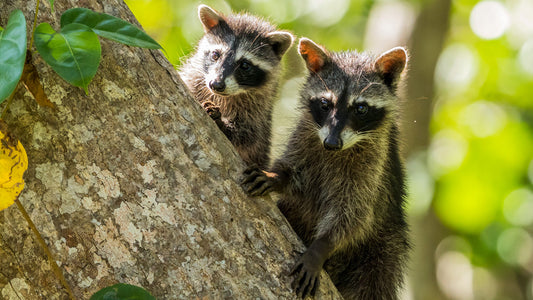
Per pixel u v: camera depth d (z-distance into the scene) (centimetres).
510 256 1859
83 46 464
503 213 1598
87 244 519
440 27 1524
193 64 1125
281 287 585
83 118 527
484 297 2194
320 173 909
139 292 498
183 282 536
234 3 1584
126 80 548
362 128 884
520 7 1628
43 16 523
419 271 1573
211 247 553
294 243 623
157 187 545
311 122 912
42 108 516
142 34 500
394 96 930
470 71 1633
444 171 1522
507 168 1530
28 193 511
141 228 533
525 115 1677
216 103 1087
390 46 1538
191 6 1441
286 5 1627
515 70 1619
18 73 425
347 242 867
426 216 1572
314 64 944
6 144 486
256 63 1093
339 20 1638
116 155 535
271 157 1118
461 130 1562
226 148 600
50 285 511
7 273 504
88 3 547
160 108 562
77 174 522
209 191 570
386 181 928
